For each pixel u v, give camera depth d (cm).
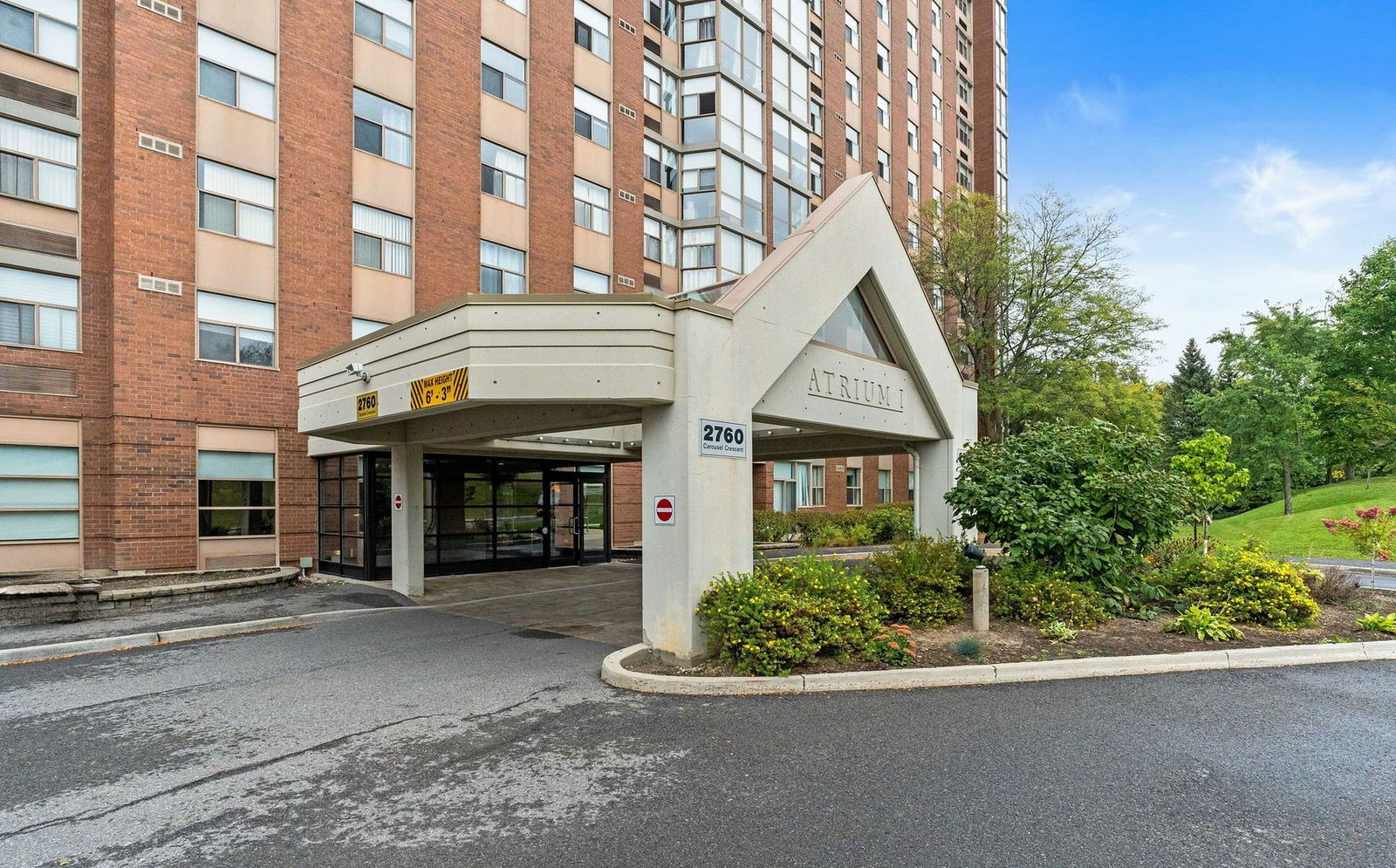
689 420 796
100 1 1437
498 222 2036
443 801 468
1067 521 999
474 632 1038
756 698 685
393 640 978
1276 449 3966
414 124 1845
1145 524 1023
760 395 895
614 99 2391
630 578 1633
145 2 1445
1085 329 2844
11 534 1328
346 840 417
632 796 469
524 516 1805
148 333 1430
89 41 1423
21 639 930
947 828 421
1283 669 773
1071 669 747
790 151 3048
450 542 1664
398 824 436
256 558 1558
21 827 437
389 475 1530
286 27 1636
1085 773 498
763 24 2931
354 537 1539
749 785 483
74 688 743
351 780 504
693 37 2730
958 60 4472
